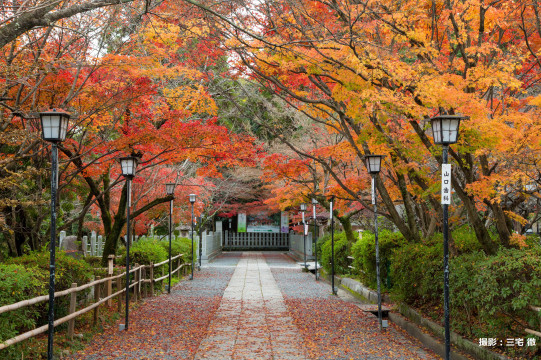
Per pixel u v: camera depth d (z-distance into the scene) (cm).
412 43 881
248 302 1362
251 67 1005
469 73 793
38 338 816
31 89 934
